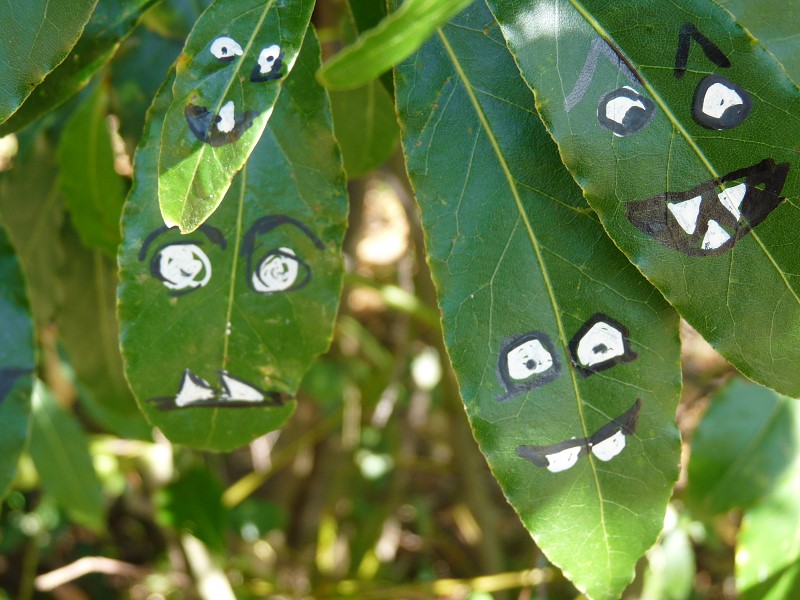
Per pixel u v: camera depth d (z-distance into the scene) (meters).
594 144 0.29
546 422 0.30
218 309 0.33
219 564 0.56
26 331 0.35
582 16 0.29
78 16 0.30
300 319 0.33
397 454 0.74
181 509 0.52
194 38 0.28
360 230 0.70
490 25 0.30
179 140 0.28
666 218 0.29
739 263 0.29
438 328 0.51
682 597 0.51
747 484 0.42
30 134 0.42
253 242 0.32
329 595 0.62
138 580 0.82
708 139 0.29
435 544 0.82
